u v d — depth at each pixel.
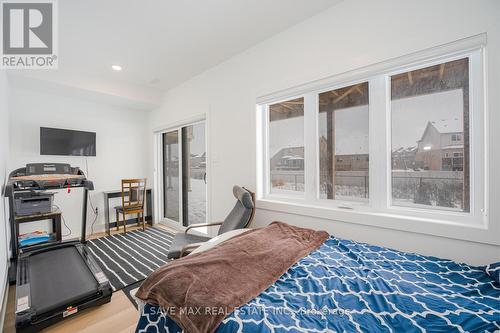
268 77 2.33
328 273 1.18
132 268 2.43
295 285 1.08
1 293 1.75
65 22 2.02
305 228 1.94
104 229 3.93
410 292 1.00
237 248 1.42
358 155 1.86
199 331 0.82
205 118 3.14
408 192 1.63
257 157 2.48
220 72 2.88
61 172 2.83
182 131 3.79
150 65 2.94
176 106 3.72
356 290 1.04
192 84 3.35
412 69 1.56
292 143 2.29
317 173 2.09
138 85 3.69
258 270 1.18
